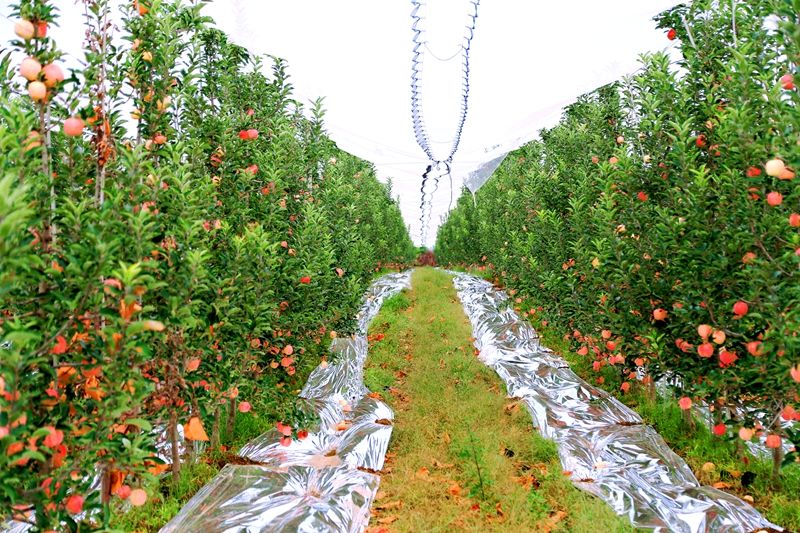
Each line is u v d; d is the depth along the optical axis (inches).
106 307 87.2
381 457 169.3
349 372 248.7
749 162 127.5
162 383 130.3
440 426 197.0
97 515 102.1
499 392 237.3
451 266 765.3
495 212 498.0
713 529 122.4
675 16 164.2
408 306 437.7
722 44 166.6
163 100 138.1
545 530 129.0
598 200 233.9
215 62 190.4
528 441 180.4
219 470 152.6
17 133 86.9
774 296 120.9
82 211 99.0
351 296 267.9
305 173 245.9
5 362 73.6
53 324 87.0
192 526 118.2
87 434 87.5
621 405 208.4
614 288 193.3
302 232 209.8
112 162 118.1
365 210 552.4
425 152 244.5
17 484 83.2
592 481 152.8
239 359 149.9
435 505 140.3
